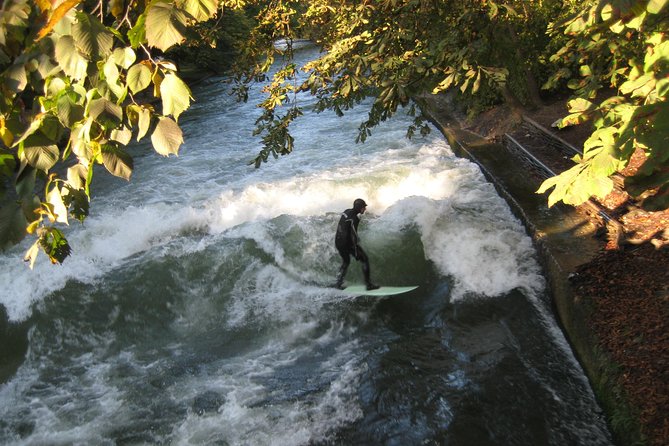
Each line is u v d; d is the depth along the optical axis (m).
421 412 5.51
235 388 6.18
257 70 7.82
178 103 1.66
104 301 7.81
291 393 5.98
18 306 7.79
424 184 10.35
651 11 2.91
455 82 5.99
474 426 5.26
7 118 1.84
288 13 7.62
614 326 5.41
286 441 5.34
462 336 6.64
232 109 20.30
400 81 5.95
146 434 5.63
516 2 9.80
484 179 10.34
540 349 6.21
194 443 5.43
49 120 1.68
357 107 17.80
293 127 16.12
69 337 7.45
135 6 1.84
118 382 6.54
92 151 1.69
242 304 7.75
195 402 6.00
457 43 6.39
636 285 5.82
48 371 6.95
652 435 4.21
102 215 10.91
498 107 13.12
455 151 12.40
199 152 14.95
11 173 1.93
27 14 1.66
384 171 11.03
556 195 3.25
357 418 5.55
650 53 3.66
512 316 6.85
